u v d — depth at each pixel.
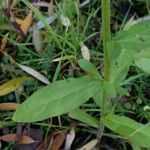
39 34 0.43
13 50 0.43
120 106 0.40
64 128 0.39
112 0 0.46
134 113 0.40
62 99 0.32
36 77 0.41
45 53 0.42
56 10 0.44
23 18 0.45
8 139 0.39
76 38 0.42
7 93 0.40
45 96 0.32
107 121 0.34
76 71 0.42
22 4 0.45
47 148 0.39
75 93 0.31
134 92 0.41
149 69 0.35
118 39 0.26
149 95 0.41
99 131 0.38
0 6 0.44
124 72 0.32
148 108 0.39
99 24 0.45
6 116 0.40
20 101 0.41
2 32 0.44
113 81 0.32
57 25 0.44
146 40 0.26
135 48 0.26
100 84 0.31
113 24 0.45
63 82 0.32
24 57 0.43
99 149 0.39
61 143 0.39
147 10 0.46
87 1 0.45
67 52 0.42
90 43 0.44
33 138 0.39
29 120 0.32
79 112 0.37
